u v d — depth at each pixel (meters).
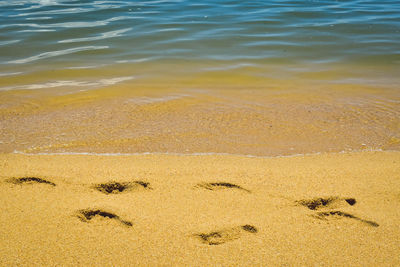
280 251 2.23
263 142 4.06
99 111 4.94
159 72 6.80
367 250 2.24
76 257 2.16
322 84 6.24
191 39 8.92
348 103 5.29
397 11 11.72
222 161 3.51
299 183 2.99
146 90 5.84
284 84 6.25
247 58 7.68
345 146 3.94
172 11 11.82
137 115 4.81
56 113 4.87
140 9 12.08
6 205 2.62
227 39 8.96
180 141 4.06
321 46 8.52
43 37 8.95
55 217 2.49
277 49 8.30
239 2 13.24
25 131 4.27
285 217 2.55
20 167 3.19
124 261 2.14
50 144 3.93
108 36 9.09
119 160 3.48
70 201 2.68
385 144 3.98
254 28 9.89
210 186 2.93
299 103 5.31
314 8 12.23
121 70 6.89
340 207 2.70
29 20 10.48
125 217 2.51
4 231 2.35
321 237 2.35
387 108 5.07
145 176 3.04
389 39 8.93
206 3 13.08
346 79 6.52
